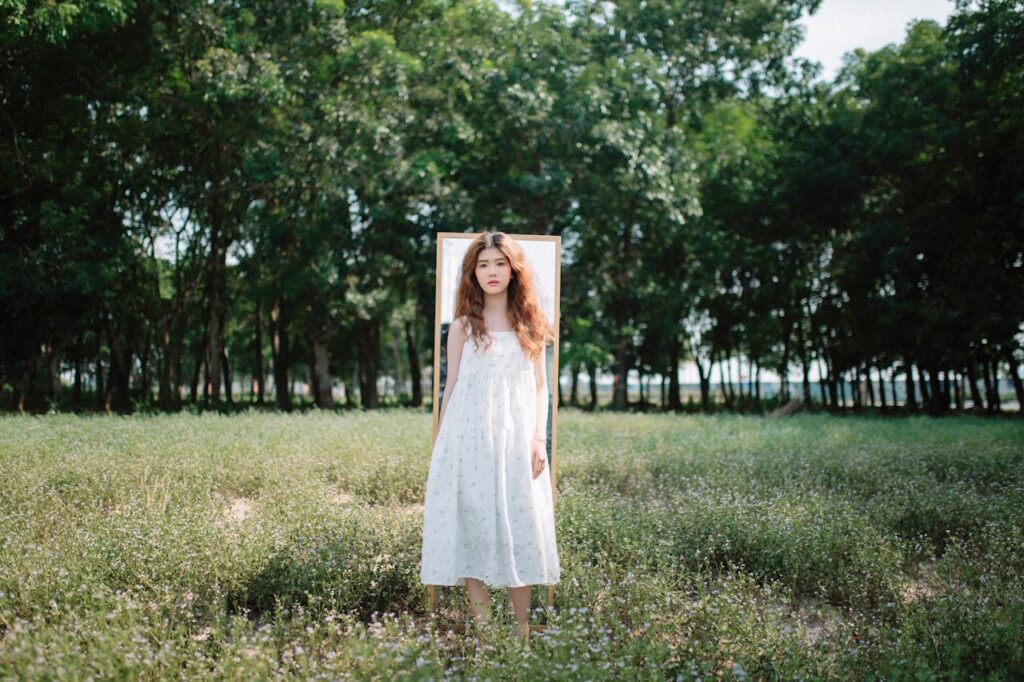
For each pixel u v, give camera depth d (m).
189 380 43.56
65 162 20.09
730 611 3.41
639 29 25.27
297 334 31.08
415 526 5.04
